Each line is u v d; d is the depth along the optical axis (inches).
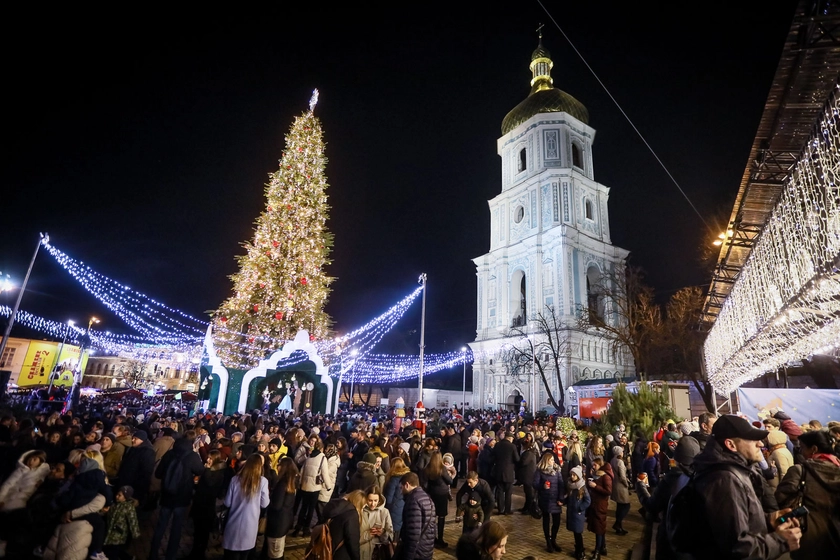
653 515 187.5
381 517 265.3
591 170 2239.2
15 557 281.3
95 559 253.3
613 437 608.1
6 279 953.5
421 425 798.5
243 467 285.3
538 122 2215.8
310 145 1296.8
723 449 137.2
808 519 179.8
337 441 510.3
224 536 273.1
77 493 255.1
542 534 428.1
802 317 378.9
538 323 1889.8
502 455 505.0
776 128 275.4
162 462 319.6
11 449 401.7
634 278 1670.8
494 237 2294.5
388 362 2247.8
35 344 1995.6
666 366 1551.4
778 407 741.9
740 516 120.3
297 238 1206.3
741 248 516.4
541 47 2544.3
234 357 1077.1
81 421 673.0
